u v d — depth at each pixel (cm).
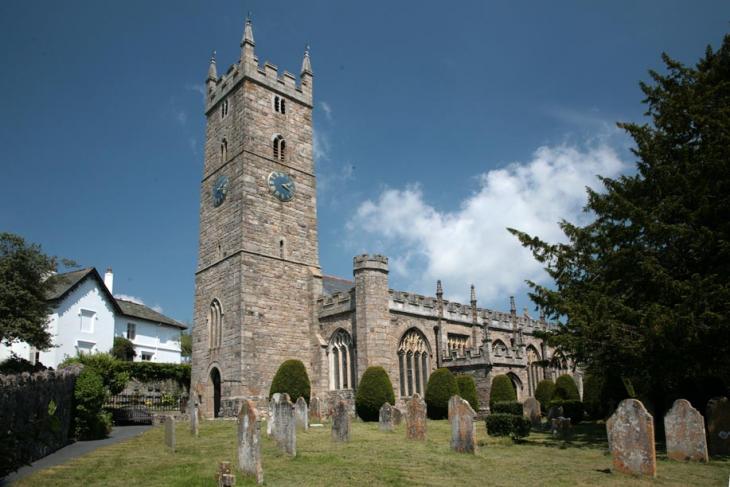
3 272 3244
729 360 1994
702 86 2359
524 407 3056
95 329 5062
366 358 3738
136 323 5988
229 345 3894
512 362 4406
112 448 2144
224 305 4041
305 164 4641
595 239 2412
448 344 4484
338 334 4081
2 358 4434
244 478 1435
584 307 2148
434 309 4425
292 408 1848
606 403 3356
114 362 3594
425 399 3744
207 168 4628
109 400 3919
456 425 1898
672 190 2223
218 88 4722
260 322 3938
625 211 2219
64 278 4931
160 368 4647
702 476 1430
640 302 2236
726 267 2078
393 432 2552
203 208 4541
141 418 3706
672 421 1720
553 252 2542
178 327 6506
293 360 3791
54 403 2097
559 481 1380
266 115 4456
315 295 4284
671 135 2381
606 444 2117
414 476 1445
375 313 3828
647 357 2125
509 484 1346
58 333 4697
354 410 3747
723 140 2083
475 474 1475
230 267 4056
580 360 2411
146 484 1384
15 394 1662
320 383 4028
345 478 1425
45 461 1830
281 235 4269
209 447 2069
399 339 4069
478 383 4062
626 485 1328
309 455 1806
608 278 2372
